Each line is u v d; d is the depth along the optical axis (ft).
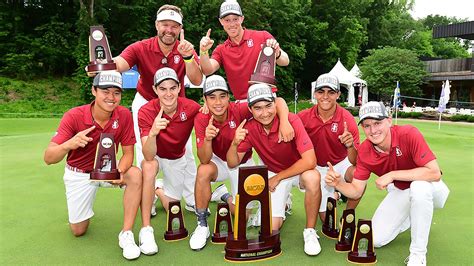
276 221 12.00
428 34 173.58
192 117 12.96
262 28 93.40
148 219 11.43
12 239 11.68
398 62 91.97
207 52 13.11
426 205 9.63
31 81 84.38
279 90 103.60
